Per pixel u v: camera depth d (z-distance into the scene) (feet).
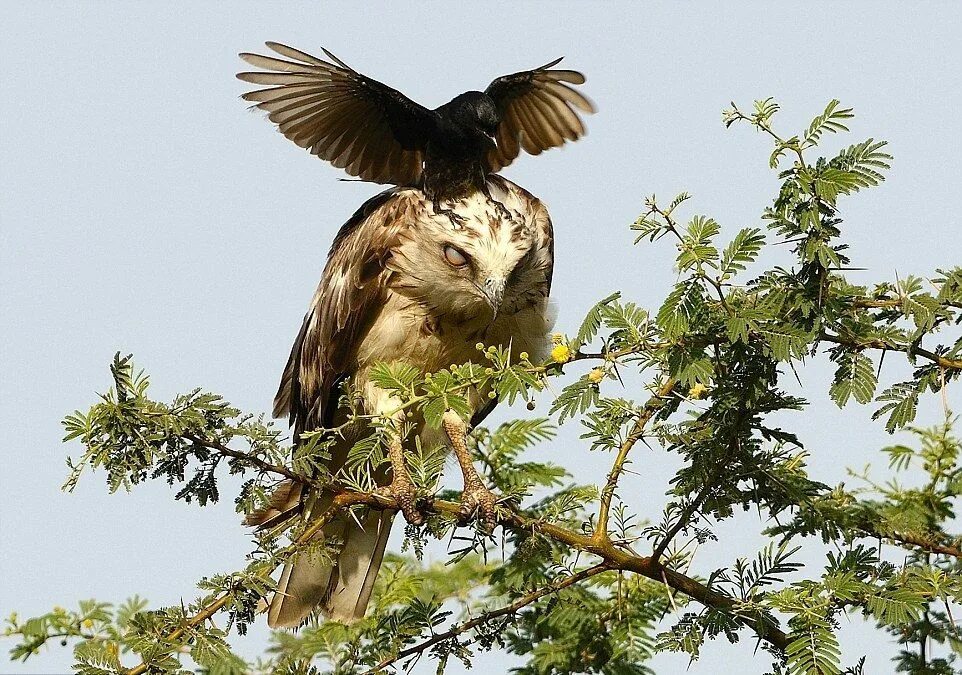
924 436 30.09
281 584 34.78
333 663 31.76
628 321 25.17
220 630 24.67
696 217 24.22
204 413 25.62
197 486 26.02
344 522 35.06
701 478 26.04
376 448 28.84
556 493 32.48
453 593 34.01
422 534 30.22
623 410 26.55
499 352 26.76
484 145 33.91
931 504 29.55
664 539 26.37
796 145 23.61
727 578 26.13
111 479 24.64
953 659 27.63
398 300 35.47
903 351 24.54
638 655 30.12
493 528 30.19
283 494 32.04
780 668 24.64
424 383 27.89
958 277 24.61
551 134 36.76
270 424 26.40
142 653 24.14
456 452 33.30
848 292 24.47
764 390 24.86
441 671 27.89
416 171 36.60
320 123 34.42
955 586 24.09
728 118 24.08
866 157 23.32
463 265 34.04
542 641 31.71
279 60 32.27
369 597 35.17
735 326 23.66
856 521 28.19
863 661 23.52
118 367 25.27
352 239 36.99
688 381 24.36
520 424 33.73
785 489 26.30
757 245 23.75
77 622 28.73
